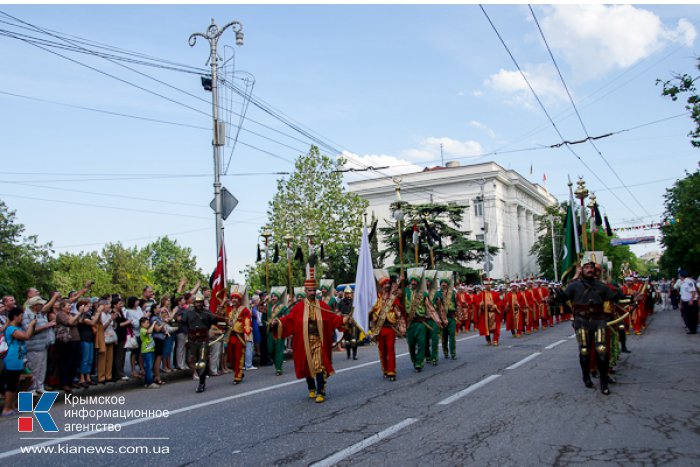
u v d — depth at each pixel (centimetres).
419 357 1241
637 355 1349
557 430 655
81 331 1155
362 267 1127
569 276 1196
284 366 1578
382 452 592
